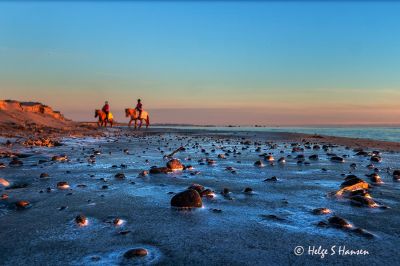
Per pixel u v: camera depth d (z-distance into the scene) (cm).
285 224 475
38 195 644
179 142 2262
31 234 430
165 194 657
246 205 579
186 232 438
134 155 1403
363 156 1457
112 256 363
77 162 1145
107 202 592
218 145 2023
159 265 342
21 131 2470
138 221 484
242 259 358
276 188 728
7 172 912
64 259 356
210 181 806
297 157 1358
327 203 596
